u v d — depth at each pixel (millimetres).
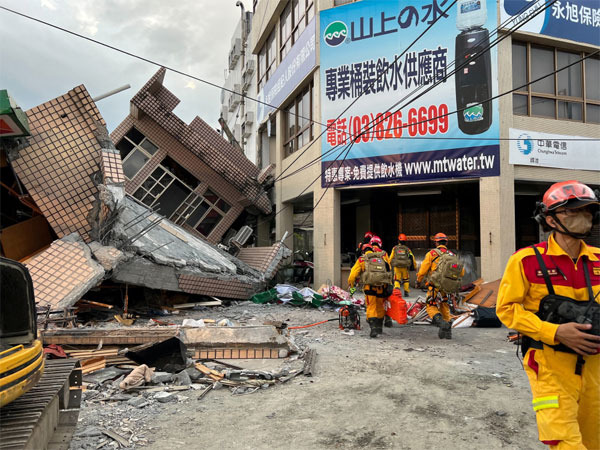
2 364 1964
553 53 12492
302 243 22859
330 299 10461
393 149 12539
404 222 15602
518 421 3572
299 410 3861
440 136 12000
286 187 16641
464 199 14477
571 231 2080
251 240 18547
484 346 6426
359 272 7375
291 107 16953
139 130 15922
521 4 11617
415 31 12312
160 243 10344
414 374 4926
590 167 12359
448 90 11914
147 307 10000
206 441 3258
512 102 11867
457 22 11844
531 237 14930
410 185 12820
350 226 17859
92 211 9227
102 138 9773
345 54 13180
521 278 2197
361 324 8406
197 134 16062
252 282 11453
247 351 5637
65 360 3381
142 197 16219
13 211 11586
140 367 4613
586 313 1995
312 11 14273
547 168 12000
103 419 3666
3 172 10461
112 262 8492
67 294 7398
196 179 17188
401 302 7090
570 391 2064
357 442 3219
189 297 10828
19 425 2102
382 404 3980
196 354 5543
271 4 17953
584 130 12398
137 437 3324
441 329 6957
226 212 17344
